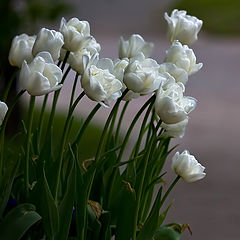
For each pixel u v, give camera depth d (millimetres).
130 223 2146
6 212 2150
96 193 2236
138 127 7883
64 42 2121
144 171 2092
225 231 5434
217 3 18969
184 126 2201
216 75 11906
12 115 6598
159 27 17844
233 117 9070
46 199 2059
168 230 2209
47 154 2182
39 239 2137
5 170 2244
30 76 1960
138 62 2053
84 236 2104
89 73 1981
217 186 6379
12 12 5938
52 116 2188
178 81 2152
